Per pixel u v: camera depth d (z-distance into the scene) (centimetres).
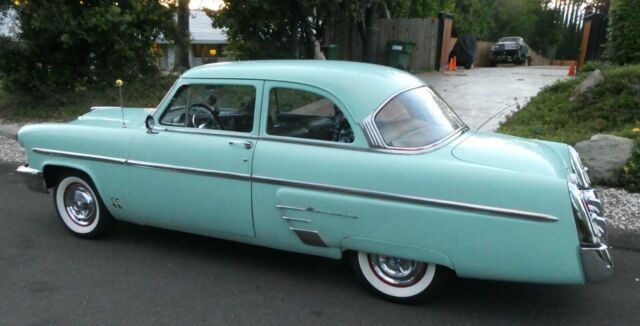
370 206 353
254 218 401
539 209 314
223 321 358
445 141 368
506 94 1140
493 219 323
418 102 390
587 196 340
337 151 367
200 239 506
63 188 508
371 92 369
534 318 363
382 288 382
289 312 370
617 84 835
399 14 2027
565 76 1482
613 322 358
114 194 466
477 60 2845
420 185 339
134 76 1278
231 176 400
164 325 353
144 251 477
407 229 346
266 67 409
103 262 453
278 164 383
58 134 488
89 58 1215
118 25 1127
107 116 517
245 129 407
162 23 1278
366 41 1620
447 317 363
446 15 1748
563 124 802
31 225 543
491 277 336
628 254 473
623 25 1002
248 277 425
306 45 1420
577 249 311
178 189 429
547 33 4409
